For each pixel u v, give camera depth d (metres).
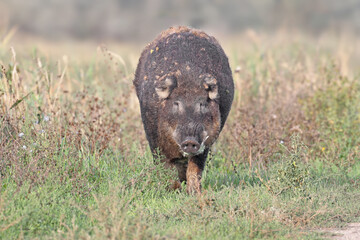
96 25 125.25
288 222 17.50
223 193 19.36
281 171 20.58
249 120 28.69
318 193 20.31
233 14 115.69
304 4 110.62
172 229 16.33
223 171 25.25
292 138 21.30
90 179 20.81
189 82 20.78
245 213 17.84
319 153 27.28
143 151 25.14
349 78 37.78
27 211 16.17
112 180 20.56
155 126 21.28
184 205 18.33
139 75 23.92
